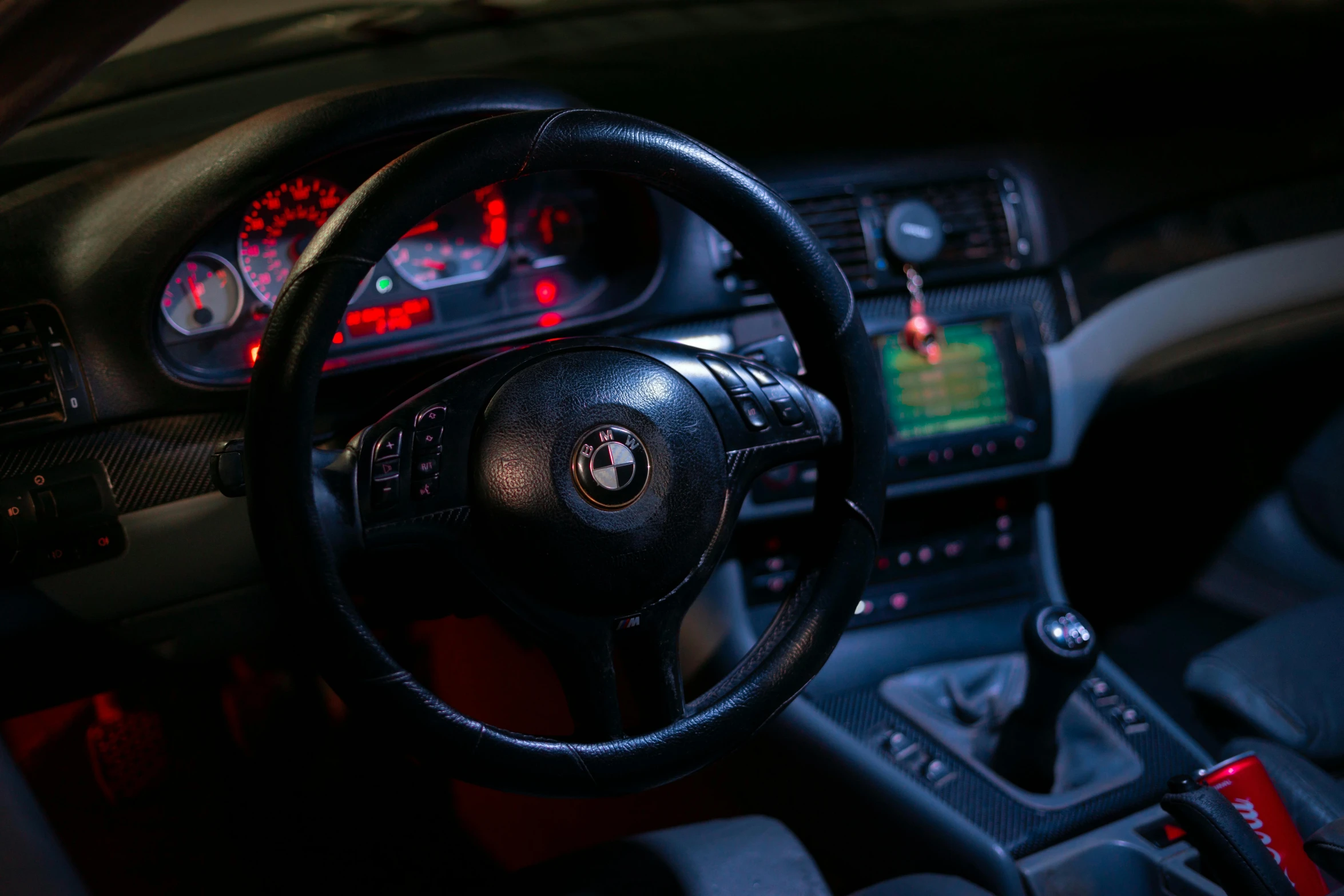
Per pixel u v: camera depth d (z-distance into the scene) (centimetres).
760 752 134
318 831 158
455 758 73
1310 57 158
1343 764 120
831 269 87
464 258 119
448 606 89
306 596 70
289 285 71
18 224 102
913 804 121
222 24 139
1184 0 170
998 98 141
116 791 163
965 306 139
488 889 96
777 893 92
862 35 148
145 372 105
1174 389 165
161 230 101
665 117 131
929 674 139
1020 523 148
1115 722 131
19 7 56
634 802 147
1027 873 113
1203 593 190
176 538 109
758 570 139
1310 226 158
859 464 88
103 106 126
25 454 104
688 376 83
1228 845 83
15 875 81
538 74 135
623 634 81
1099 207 145
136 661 115
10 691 113
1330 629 131
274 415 69
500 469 76
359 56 140
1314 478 177
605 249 126
